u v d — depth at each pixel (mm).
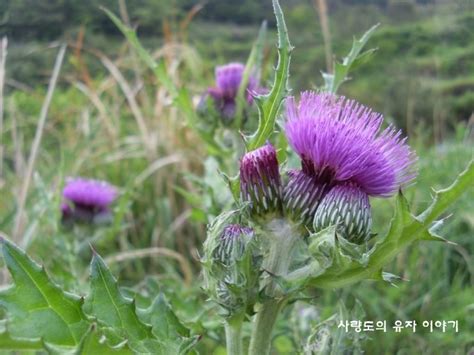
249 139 2268
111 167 8172
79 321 1851
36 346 1792
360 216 2102
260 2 13883
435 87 13875
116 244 6660
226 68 4047
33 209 4926
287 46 2207
